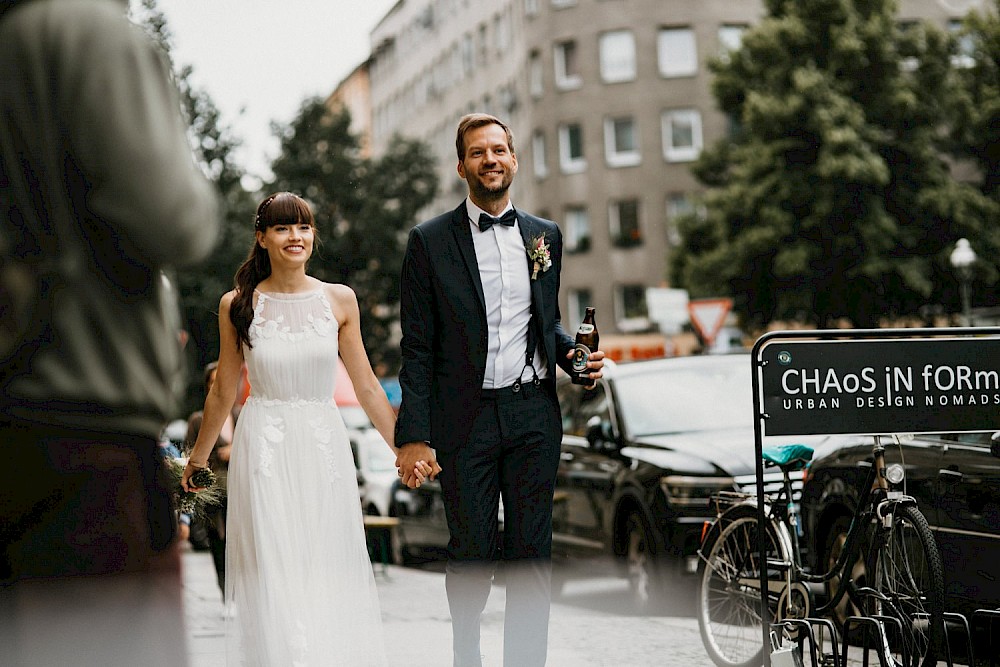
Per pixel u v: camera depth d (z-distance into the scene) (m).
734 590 7.64
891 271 41.72
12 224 2.59
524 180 69.75
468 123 6.41
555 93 66.50
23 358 2.64
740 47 45.78
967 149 44.25
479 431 6.26
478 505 6.25
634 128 65.31
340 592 6.25
